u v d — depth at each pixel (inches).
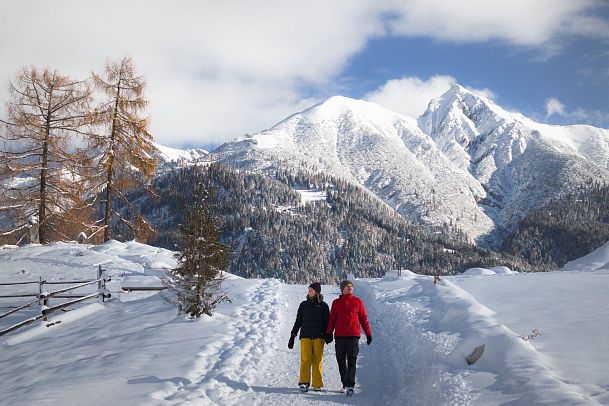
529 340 269.1
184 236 433.7
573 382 199.9
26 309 538.0
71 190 1005.2
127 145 1040.2
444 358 265.7
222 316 446.0
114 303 538.3
